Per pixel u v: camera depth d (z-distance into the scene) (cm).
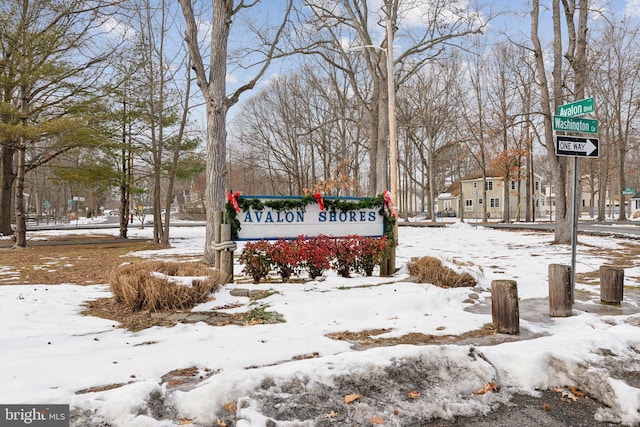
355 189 3206
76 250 1767
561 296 580
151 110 2009
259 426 270
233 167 5438
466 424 298
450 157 5500
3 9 1659
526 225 3031
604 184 4156
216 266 773
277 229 792
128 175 2320
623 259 1213
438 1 1797
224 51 1092
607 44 2416
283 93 4184
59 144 1816
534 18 1670
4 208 2639
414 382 344
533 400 334
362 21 1927
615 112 3541
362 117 3094
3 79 1673
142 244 2108
